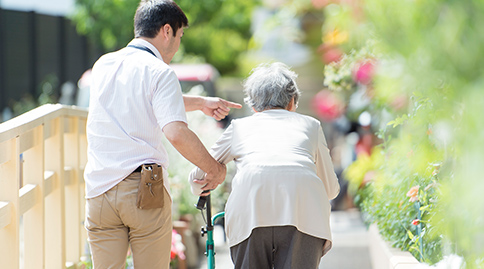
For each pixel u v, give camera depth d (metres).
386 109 8.56
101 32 35.81
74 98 39.16
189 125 17.12
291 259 6.02
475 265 4.12
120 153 6.20
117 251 6.32
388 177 8.84
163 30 6.61
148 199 6.15
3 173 7.27
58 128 9.09
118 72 6.31
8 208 7.18
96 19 36.00
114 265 6.31
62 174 9.11
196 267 13.38
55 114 8.76
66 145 10.19
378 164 9.37
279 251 6.12
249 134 6.48
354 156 19.08
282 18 6.01
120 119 6.21
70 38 39.44
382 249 8.95
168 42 6.69
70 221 10.12
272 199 6.05
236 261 6.25
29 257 8.27
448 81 2.52
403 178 8.23
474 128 2.37
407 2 2.48
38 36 38.19
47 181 8.73
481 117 2.32
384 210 9.29
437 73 2.51
